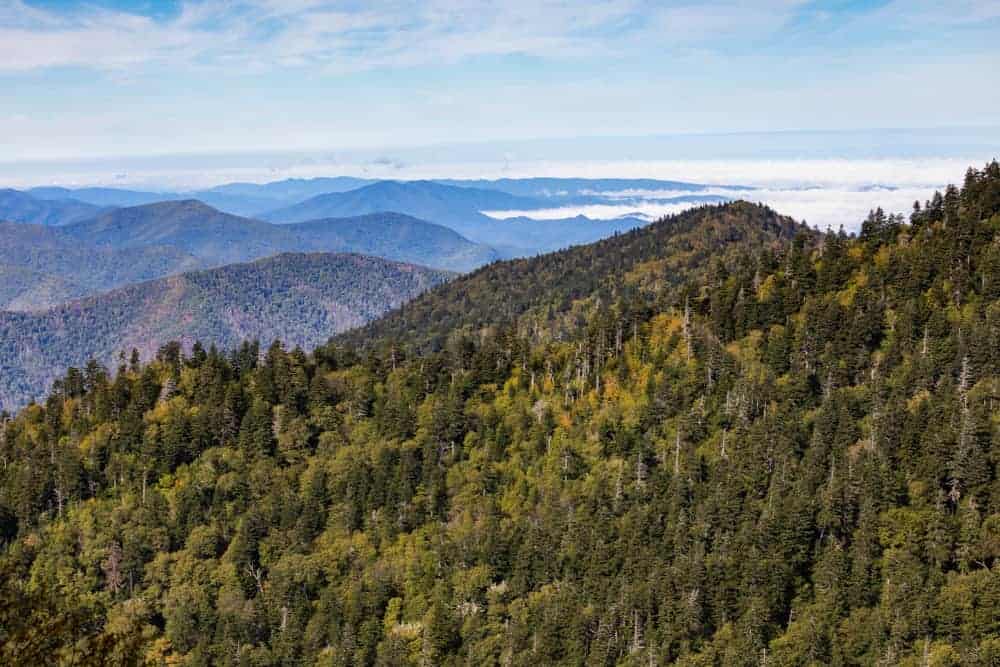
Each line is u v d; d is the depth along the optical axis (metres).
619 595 144.50
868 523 137.75
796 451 158.38
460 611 154.25
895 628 123.75
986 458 138.25
